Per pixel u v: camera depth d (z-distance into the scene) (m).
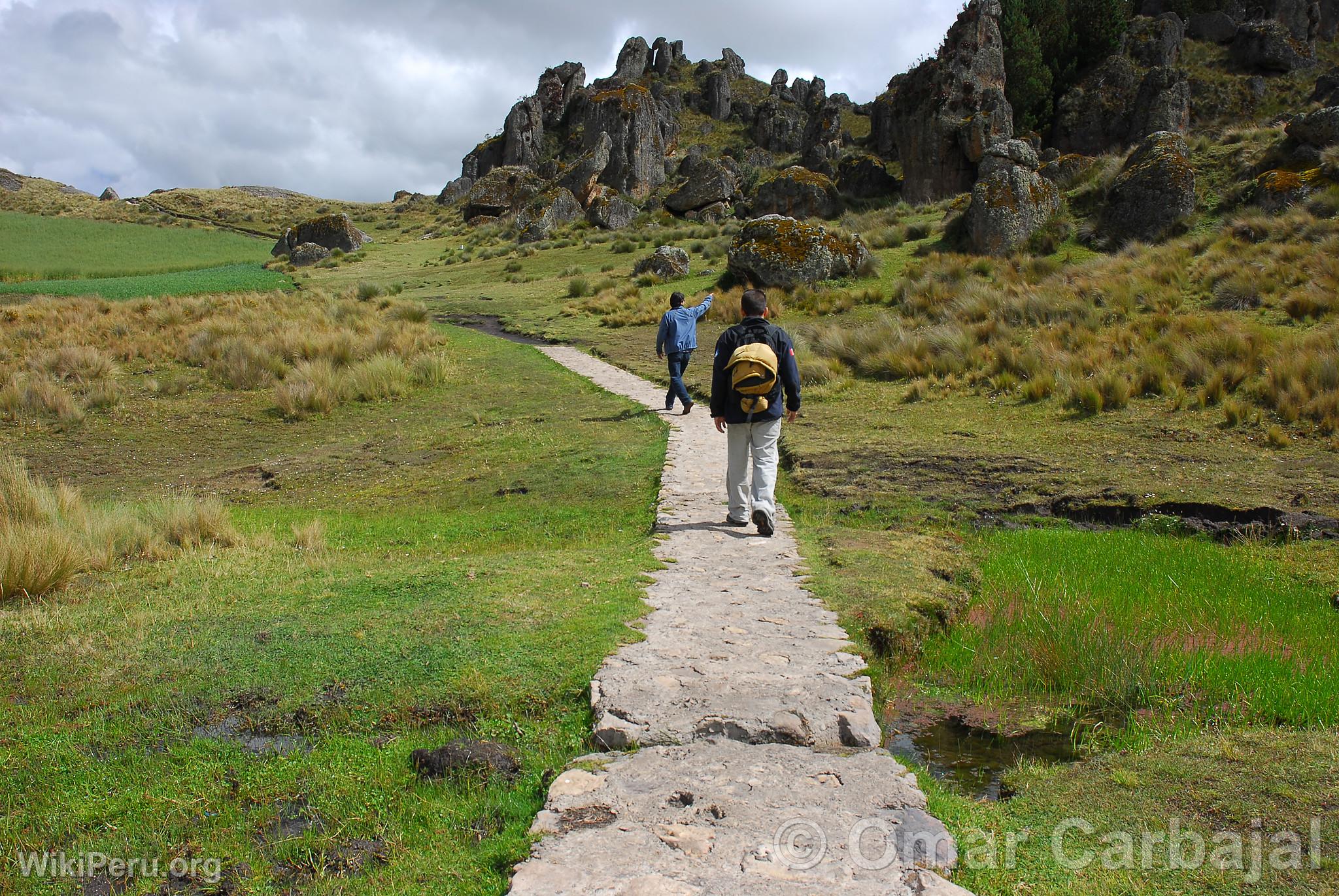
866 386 15.88
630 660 4.76
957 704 5.05
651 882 2.79
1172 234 23.88
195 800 3.76
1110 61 50.38
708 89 97.38
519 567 6.79
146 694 4.69
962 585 6.97
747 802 3.33
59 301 28.41
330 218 59.06
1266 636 5.99
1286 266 18.05
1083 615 6.22
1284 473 9.78
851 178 49.47
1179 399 12.39
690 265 34.12
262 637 5.39
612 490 10.39
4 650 5.38
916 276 24.45
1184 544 8.33
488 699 4.48
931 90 42.97
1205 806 3.42
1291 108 48.91
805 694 4.32
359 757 4.05
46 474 14.07
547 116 97.06
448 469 12.64
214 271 49.88
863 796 3.39
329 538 9.39
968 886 2.88
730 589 6.17
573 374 19.06
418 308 27.45
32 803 3.76
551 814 3.26
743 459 7.97
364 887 3.08
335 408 17.58
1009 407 13.51
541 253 47.06
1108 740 4.50
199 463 14.50
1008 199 25.55
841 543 7.70
